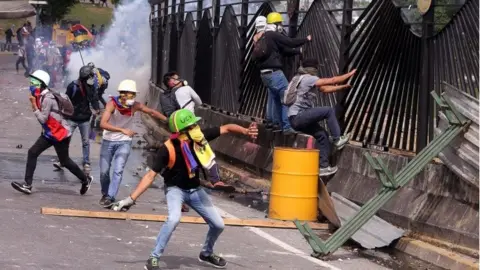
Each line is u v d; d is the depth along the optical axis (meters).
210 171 7.97
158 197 13.03
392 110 11.65
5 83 36.38
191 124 7.91
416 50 11.07
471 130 9.30
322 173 12.05
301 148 12.45
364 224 9.65
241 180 15.02
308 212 11.30
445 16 10.95
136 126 24.70
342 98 12.79
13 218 10.13
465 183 9.52
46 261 8.09
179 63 23.78
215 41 19.02
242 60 16.86
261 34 13.38
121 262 8.31
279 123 14.01
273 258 9.14
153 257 7.93
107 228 10.07
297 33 14.68
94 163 16.45
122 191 13.33
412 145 11.23
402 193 10.59
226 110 18.03
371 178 11.43
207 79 19.78
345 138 12.19
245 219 11.15
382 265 9.24
